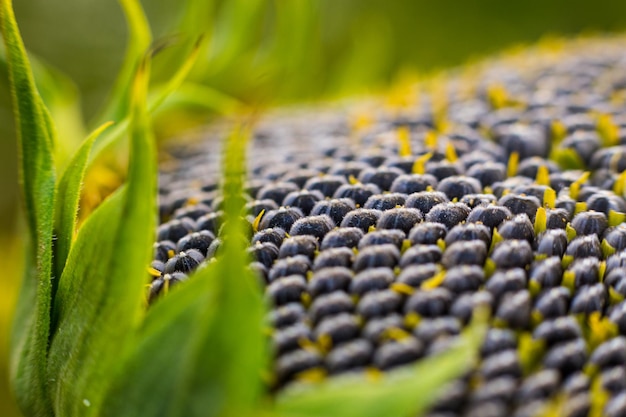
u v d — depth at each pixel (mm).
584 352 204
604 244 223
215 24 351
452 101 291
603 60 306
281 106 353
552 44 336
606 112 271
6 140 424
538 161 253
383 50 420
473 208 227
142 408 200
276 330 204
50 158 228
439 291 206
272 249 218
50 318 224
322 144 271
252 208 235
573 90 288
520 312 206
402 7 546
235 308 194
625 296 212
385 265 211
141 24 281
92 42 453
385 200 229
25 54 225
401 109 291
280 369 200
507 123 272
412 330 203
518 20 557
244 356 195
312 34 355
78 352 211
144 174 204
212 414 195
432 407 196
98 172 281
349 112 302
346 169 247
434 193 230
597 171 254
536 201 231
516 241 216
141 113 203
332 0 524
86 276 211
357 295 207
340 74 402
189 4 327
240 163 195
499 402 196
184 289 202
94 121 317
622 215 230
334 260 213
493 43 555
